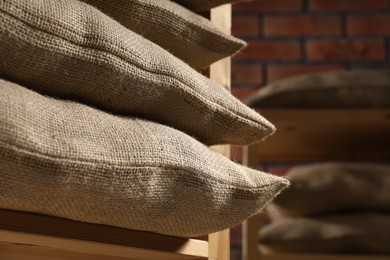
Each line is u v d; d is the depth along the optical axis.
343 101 1.56
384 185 1.63
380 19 2.24
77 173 0.52
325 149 1.89
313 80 1.58
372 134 1.72
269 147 1.86
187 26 0.73
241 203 0.68
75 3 0.60
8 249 0.69
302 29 2.24
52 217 0.56
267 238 1.65
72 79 0.58
